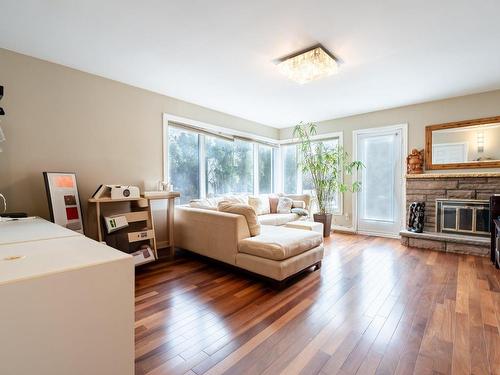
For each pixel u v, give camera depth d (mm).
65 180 2656
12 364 711
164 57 2633
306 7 1864
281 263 2330
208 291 2324
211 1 1803
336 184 4836
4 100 2445
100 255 965
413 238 3881
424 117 4160
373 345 1547
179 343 1567
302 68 2699
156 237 3641
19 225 1812
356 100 4027
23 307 726
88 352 851
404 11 1908
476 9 1887
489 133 3631
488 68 2885
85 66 2834
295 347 1529
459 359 1418
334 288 2383
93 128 3029
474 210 3660
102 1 1805
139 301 2127
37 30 2160
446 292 2283
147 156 3539
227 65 2805
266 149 5879
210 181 4539
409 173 4191
